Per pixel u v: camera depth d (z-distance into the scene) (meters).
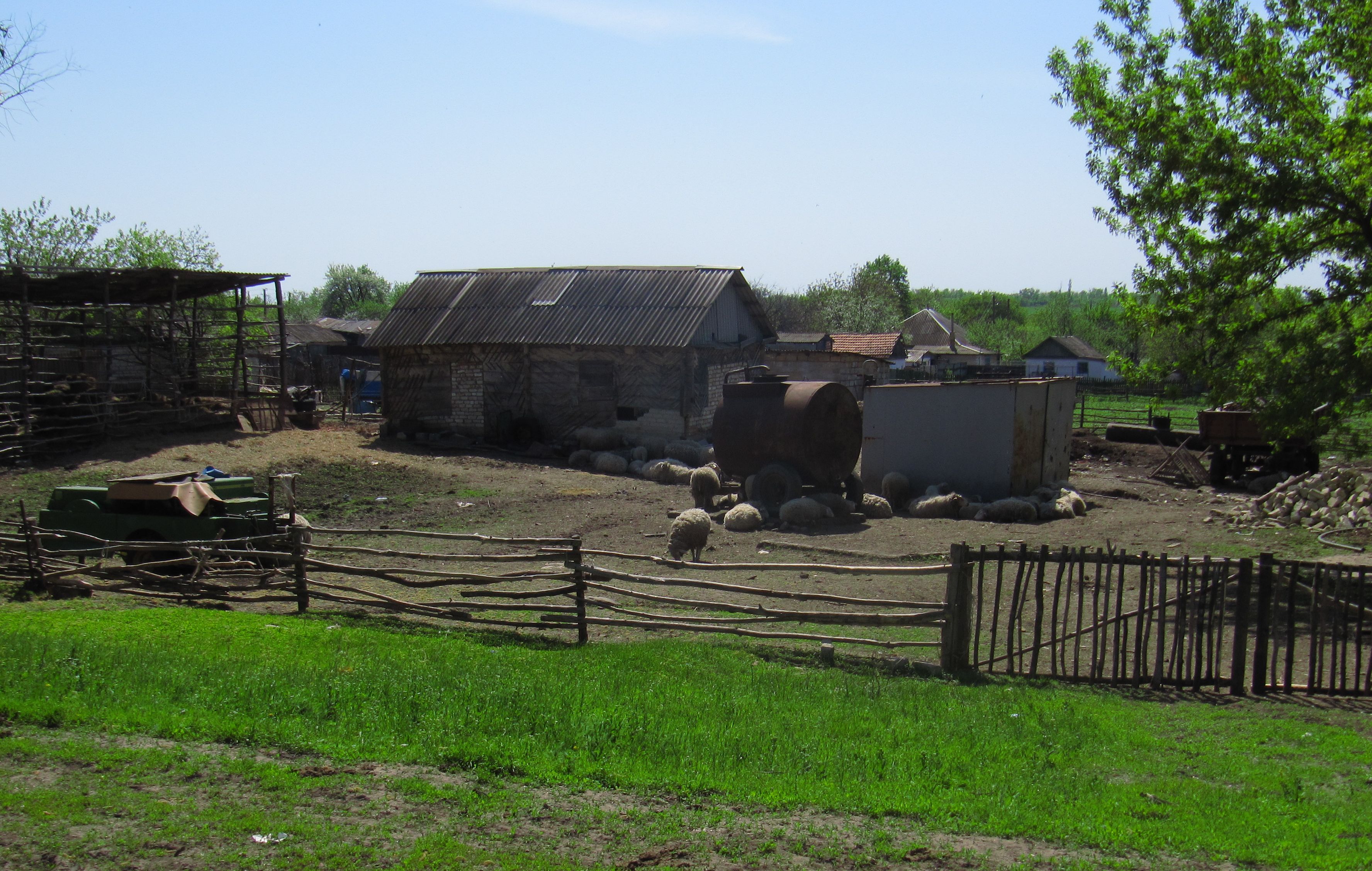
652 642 10.30
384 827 5.14
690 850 5.06
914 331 95.81
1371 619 11.26
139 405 25.19
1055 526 18.17
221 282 26.33
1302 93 12.72
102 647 8.33
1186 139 12.91
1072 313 118.19
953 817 5.66
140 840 4.80
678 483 24.17
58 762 5.75
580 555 10.61
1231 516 18.61
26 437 21.66
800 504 17.81
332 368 52.25
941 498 19.34
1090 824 5.59
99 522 12.98
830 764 6.44
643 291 29.80
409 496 21.05
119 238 40.19
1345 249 12.88
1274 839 5.44
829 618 9.86
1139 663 9.10
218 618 10.46
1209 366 13.45
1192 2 13.21
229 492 13.70
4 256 35.97
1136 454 30.20
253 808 5.28
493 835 5.13
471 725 6.78
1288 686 8.87
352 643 9.53
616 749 6.53
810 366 38.81
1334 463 23.77
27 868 4.46
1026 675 9.41
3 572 12.74
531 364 29.36
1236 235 12.86
